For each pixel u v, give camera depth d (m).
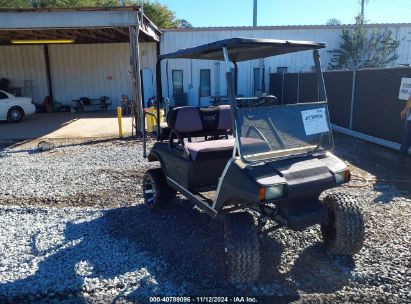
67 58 19.92
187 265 3.57
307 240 3.99
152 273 3.45
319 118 3.66
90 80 20.16
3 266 3.62
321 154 3.56
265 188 2.91
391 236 4.05
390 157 7.69
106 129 12.76
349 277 3.32
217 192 3.38
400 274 3.35
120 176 6.79
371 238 4.00
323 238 3.77
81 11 10.69
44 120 15.95
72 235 4.29
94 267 3.56
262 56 4.40
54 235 4.29
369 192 5.52
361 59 19.02
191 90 18.77
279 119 3.46
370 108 9.29
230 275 3.14
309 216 3.15
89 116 17.19
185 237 4.15
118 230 4.40
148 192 5.13
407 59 19.33
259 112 3.38
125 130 12.38
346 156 7.89
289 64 18.88
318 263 3.55
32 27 10.69
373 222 4.41
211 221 4.56
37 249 3.94
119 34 16.58
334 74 11.16
